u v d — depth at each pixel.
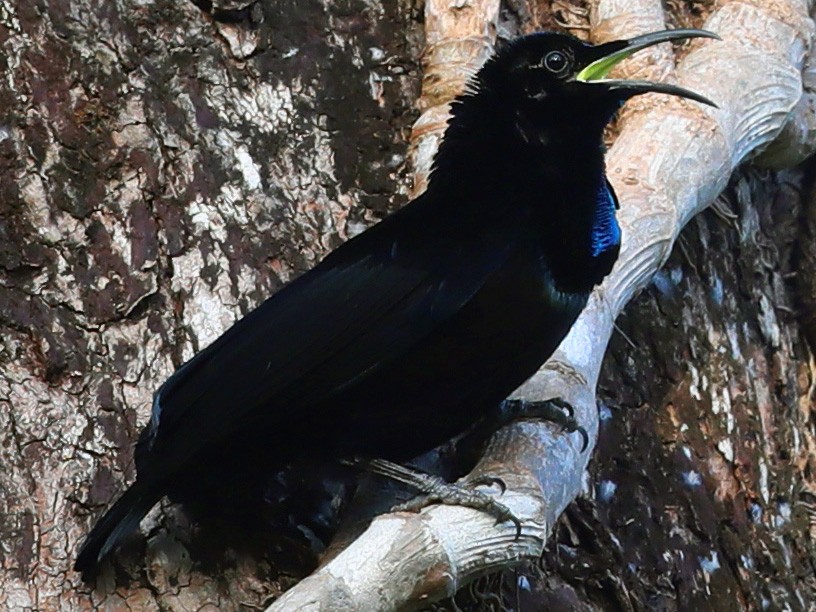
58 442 9.32
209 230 10.27
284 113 11.07
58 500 9.17
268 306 9.08
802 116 12.79
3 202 9.94
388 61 11.64
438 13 11.67
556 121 9.38
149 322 9.83
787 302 12.77
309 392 8.90
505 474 9.05
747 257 12.46
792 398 12.30
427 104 11.41
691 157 11.51
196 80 10.87
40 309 9.66
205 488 9.19
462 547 8.59
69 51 10.55
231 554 9.25
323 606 8.22
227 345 8.98
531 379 9.84
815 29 13.20
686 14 13.07
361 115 11.33
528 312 8.98
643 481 10.89
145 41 10.82
